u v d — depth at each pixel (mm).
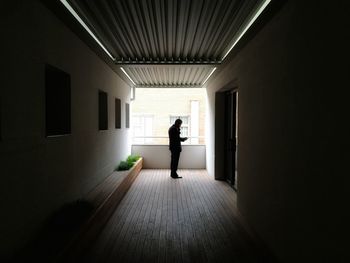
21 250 2078
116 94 5695
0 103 1803
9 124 1899
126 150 7027
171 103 11617
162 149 7953
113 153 5488
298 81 2041
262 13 2553
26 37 2111
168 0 2537
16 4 1971
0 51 1793
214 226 3514
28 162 2166
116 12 2826
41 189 2395
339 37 1532
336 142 1562
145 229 3389
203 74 6121
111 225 3506
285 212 2281
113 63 4750
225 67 4852
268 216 2682
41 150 2387
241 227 3488
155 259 2652
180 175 6941
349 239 1448
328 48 1643
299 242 2025
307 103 1902
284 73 2297
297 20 2051
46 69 2732
